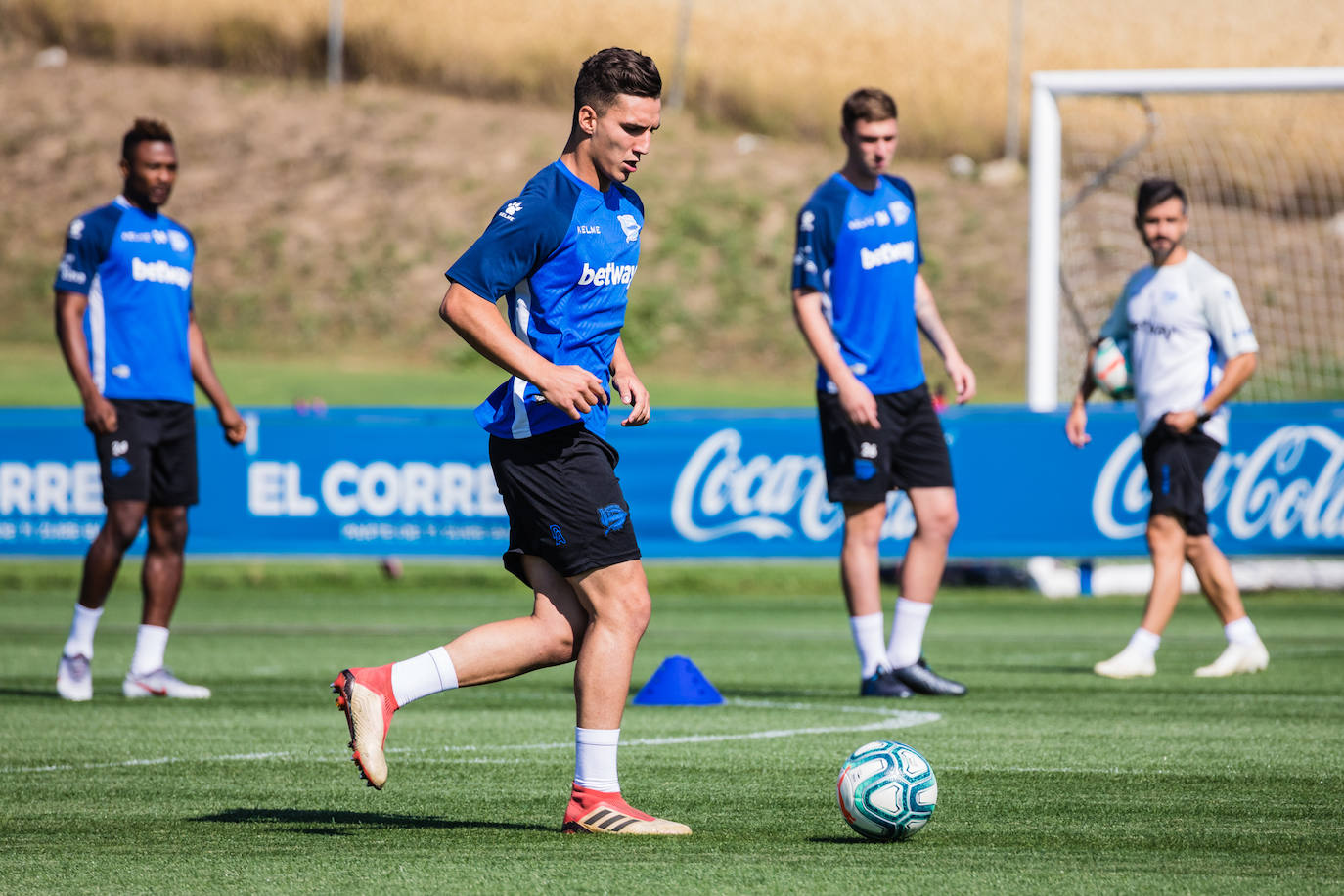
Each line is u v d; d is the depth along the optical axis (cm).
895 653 2608
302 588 5591
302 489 4803
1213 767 1784
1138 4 12694
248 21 13700
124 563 5928
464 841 1332
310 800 1573
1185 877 1176
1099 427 4706
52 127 12738
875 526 2567
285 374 9450
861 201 2494
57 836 1368
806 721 2222
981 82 12800
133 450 2458
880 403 2523
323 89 13438
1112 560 5478
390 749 1966
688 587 5684
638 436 4769
